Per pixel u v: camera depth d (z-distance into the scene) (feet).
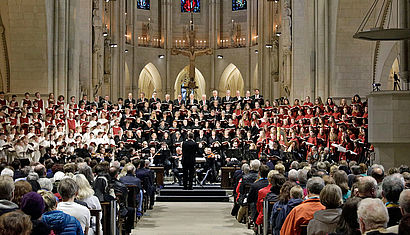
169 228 54.13
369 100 61.62
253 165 53.31
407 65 63.26
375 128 61.05
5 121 80.18
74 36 96.99
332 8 94.12
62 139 83.20
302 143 84.48
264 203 40.42
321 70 95.71
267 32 148.66
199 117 92.22
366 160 70.74
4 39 93.61
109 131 92.58
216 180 86.53
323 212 25.70
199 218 61.00
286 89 116.98
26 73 92.68
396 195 24.32
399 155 60.85
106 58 136.05
